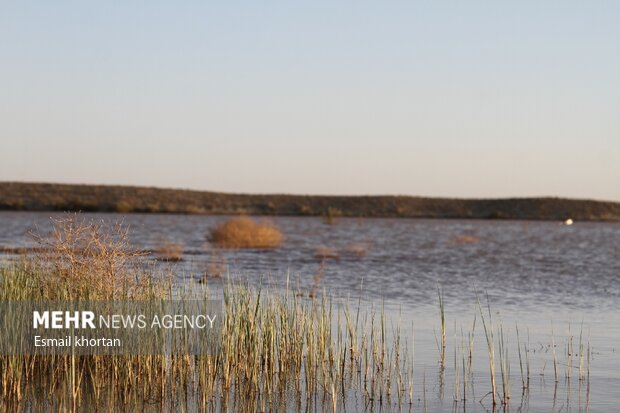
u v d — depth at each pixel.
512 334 20.05
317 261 40.38
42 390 13.97
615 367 16.48
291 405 13.55
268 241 53.88
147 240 53.28
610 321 22.36
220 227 54.59
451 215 198.00
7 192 165.75
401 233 83.12
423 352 17.53
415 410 13.43
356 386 14.73
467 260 44.00
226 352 14.42
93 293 14.84
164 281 16.64
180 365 14.36
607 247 60.25
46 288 15.41
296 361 15.29
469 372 15.88
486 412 13.38
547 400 14.09
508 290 29.64
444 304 25.25
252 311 15.76
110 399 13.62
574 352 17.95
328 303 23.77
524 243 65.25
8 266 19.45
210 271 32.00
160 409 13.16
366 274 34.41
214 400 13.73
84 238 15.56
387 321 21.27
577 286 31.28
